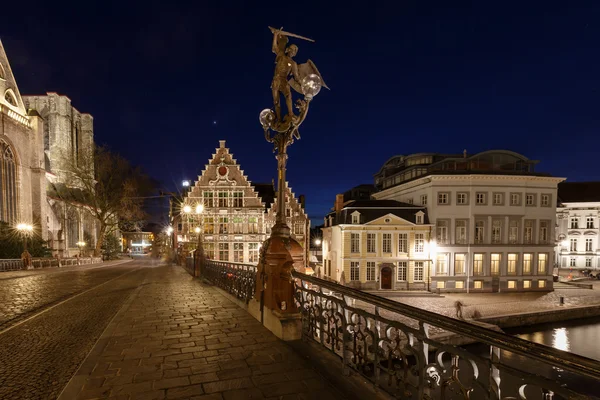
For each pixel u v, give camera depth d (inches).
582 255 1948.8
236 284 340.5
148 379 137.2
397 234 1305.4
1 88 1417.3
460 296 1227.2
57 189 1913.1
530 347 63.6
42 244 1283.2
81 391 126.2
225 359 159.5
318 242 2487.7
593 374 52.2
